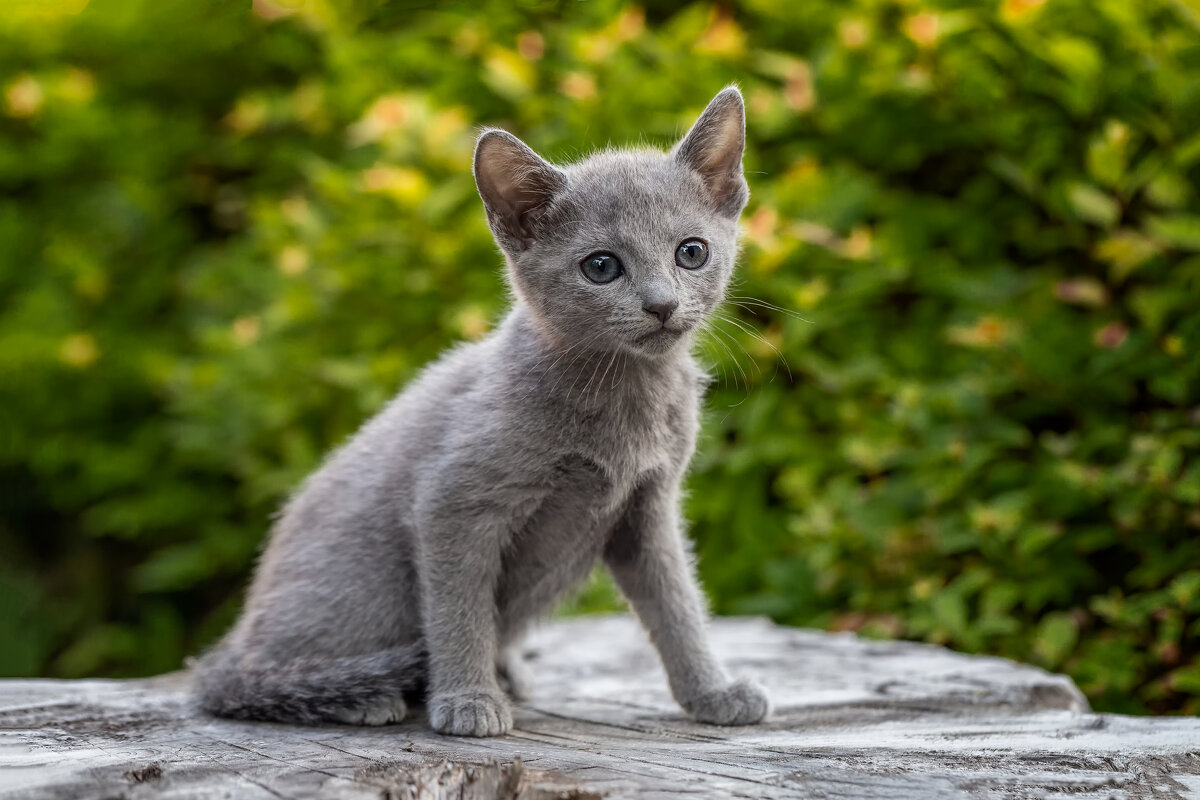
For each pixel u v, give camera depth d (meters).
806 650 0.85
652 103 0.98
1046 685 0.76
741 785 0.62
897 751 0.66
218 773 0.62
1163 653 0.86
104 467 1.14
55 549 1.30
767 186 0.97
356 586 0.73
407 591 0.73
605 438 0.71
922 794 0.62
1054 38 0.91
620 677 0.82
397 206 0.99
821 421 0.97
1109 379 0.90
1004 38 0.93
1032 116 0.94
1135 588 0.90
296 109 1.11
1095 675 0.86
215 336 1.05
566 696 0.77
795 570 0.95
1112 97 0.92
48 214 1.24
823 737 0.69
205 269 1.12
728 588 0.98
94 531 1.19
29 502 1.29
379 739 0.68
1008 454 0.93
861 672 0.80
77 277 1.15
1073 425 0.94
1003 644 0.90
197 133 1.23
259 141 1.18
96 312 1.18
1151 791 0.63
